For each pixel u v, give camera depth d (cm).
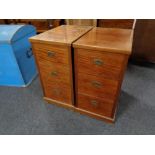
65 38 100
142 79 177
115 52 81
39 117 128
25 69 166
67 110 134
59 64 107
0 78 167
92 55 90
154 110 132
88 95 114
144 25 170
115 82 95
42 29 250
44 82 129
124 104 139
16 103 144
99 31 116
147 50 185
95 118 125
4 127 119
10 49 138
